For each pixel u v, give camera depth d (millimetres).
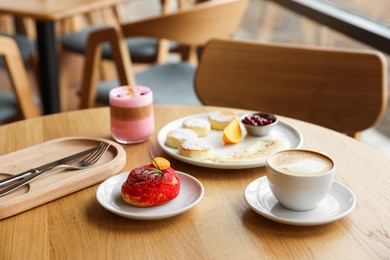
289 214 940
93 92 2277
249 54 1578
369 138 2387
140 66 3846
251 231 911
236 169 1104
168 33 2104
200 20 2123
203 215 952
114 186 1017
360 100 1472
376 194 1010
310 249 870
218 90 1608
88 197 1005
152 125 1216
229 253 862
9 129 1263
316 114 1527
